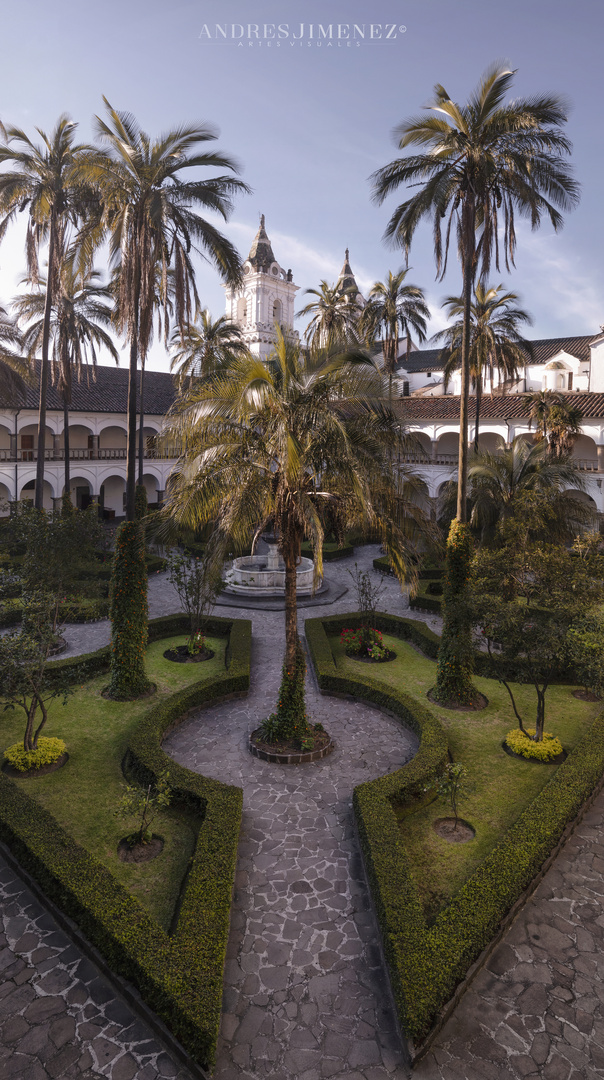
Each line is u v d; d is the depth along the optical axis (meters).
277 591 23.92
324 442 10.74
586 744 11.97
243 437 11.16
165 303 17.12
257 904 8.23
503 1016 6.60
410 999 6.27
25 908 8.09
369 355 10.69
